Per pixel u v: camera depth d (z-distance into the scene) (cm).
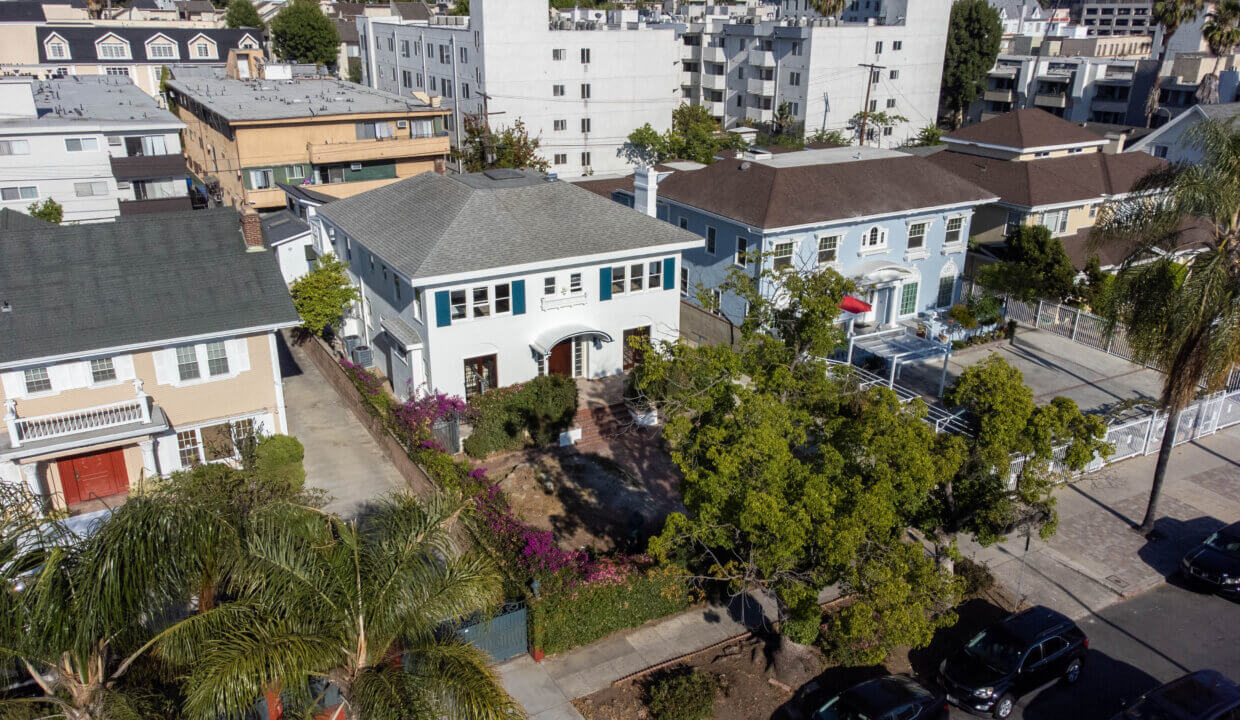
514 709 1380
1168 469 3031
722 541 1812
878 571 1653
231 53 7494
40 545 1379
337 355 3859
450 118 8381
